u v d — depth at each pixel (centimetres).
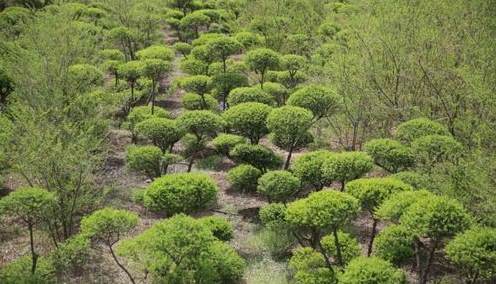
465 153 1155
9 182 1312
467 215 800
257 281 980
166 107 1994
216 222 1042
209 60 2133
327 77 1728
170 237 784
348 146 1611
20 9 2509
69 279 972
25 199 875
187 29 2942
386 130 1566
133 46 2572
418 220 794
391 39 1558
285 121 1251
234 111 1378
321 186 1198
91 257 1043
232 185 1384
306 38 2303
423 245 1009
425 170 1147
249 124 1361
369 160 1091
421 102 1546
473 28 1513
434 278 989
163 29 3262
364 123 1555
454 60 1492
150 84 1984
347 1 3009
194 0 3591
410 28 1557
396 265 990
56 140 1143
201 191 1011
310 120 1274
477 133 1214
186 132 1423
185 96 1844
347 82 1545
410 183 1107
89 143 1235
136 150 1282
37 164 1024
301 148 1638
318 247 1014
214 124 1352
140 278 976
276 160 1360
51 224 1043
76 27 1745
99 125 1418
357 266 817
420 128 1256
